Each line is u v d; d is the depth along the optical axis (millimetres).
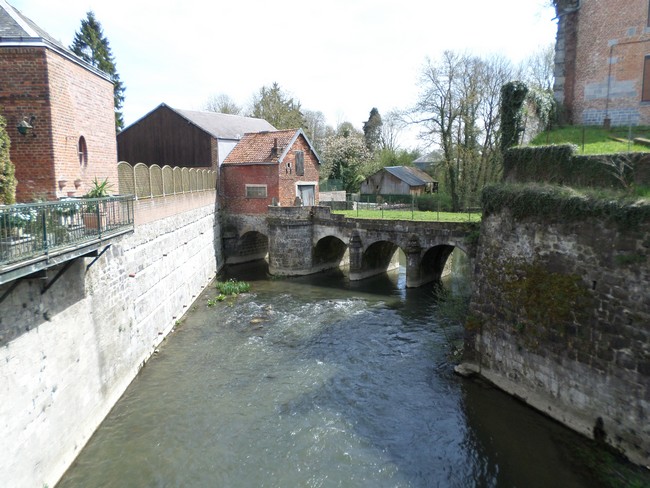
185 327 20656
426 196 43875
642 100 18688
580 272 12023
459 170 40031
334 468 11203
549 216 13008
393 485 10656
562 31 20688
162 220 19312
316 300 25156
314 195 36625
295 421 13133
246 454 11664
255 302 24703
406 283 27281
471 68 38094
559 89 20906
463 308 18328
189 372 16094
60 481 10375
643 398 10398
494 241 15312
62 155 12680
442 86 38469
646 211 10438
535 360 13312
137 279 16016
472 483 10695
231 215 34438
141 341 16359
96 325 12461
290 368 16484
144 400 14141
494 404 13852
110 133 16484
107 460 11281
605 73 19406
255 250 36656
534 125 19359
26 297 9078
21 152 12102
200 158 34000
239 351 17953
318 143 67250
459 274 30984
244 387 15062
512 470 11055
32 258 8023
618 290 10992
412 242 26625
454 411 13570
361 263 29422
